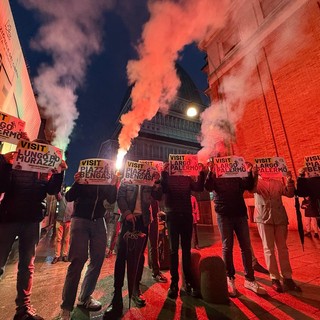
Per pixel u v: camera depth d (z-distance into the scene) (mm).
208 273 2783
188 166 3295
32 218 2447
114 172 2828
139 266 2883
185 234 3125
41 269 4414
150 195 3125
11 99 5590
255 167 3264
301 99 9352
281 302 2666
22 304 2299
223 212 3195
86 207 2736
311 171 3395
